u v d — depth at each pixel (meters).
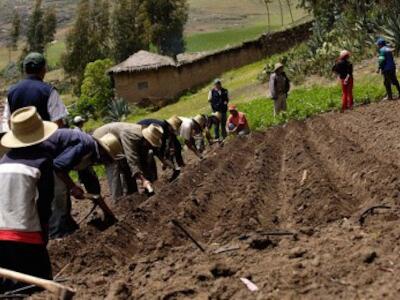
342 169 11.60
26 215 6.07
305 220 8.41
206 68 47.94
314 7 37.91
